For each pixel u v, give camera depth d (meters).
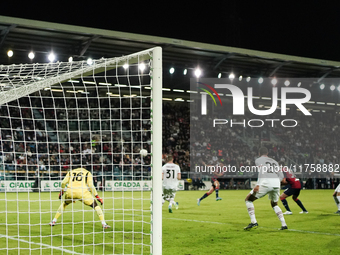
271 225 8.76
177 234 7.52
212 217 10.21
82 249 5.92
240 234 7.52
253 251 6.02
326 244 6.57
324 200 16.11
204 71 22.64
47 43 17.62
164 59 21.17
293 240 6.91
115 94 26.55
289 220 9.61
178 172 11.36
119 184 19.41
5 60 18.86
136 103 27.34
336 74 25.28
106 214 10.38
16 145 22.38
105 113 26.56
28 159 21.77
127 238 6.85
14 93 7.10
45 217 9.76
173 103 30.39
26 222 8.88
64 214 10.38
